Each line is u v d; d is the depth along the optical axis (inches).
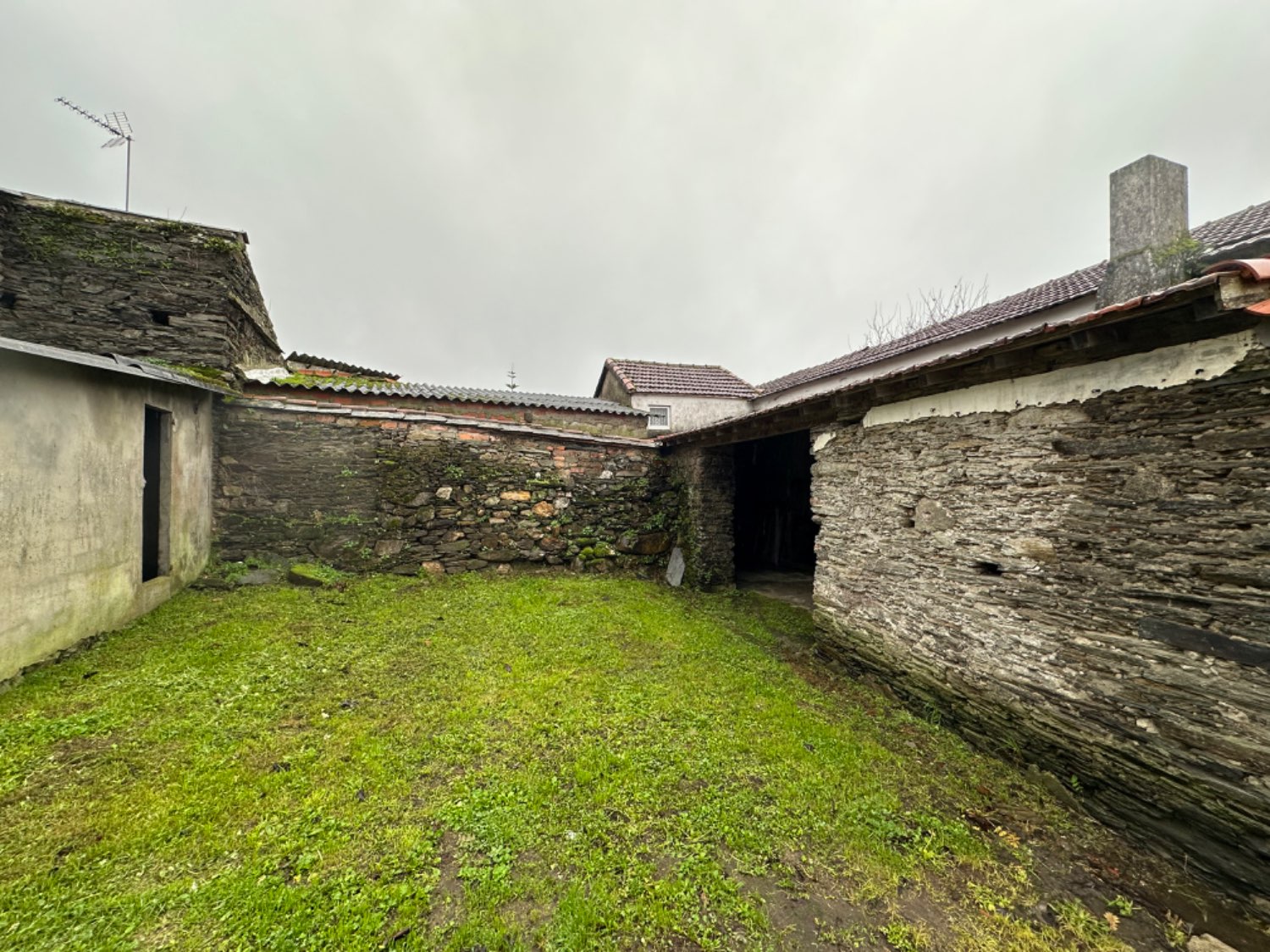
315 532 266.5
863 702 161.8
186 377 216.4
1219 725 89.7
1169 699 96.7
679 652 193.2
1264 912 84.0
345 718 132.7
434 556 283.0
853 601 184.7
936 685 149.3
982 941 79.2
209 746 116.3
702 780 115.5
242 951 70.0
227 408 258.2
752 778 117.2
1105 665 107.6
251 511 260.4
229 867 84.1
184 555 224.8
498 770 115.0
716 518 315.3
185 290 257.4
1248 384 85.2
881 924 82.0
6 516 130.9
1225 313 82.5
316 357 425.4
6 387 131.1
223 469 257.4
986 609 134.3
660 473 339.0
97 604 164.2
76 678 140.2
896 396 164.4
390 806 101.2
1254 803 85.1
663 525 334.3
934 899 87.0
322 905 78.0
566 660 178.4
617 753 123.3
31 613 138.8
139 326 250.1
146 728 120.9
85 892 77.3
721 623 241.0
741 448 445.4
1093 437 109.6
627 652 189.8
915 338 389.4
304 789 104.2
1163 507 97.7
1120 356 103.8
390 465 278.5
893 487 166.6
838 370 415.5
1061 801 113.7
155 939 71.0
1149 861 97.4
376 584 253.1
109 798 97.3
